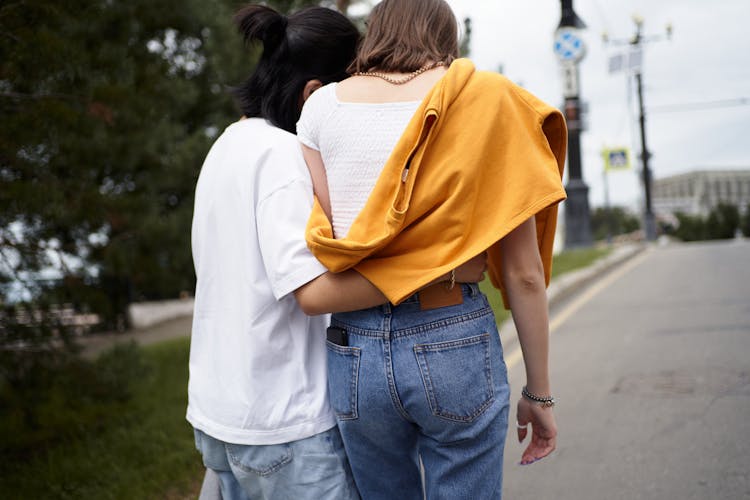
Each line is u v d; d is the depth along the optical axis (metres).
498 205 1.24
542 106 1.26
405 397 1.30
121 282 11.25
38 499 3.13
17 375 3.93
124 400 4.42
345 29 1.67
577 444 3.25
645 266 12.17
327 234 1.34
